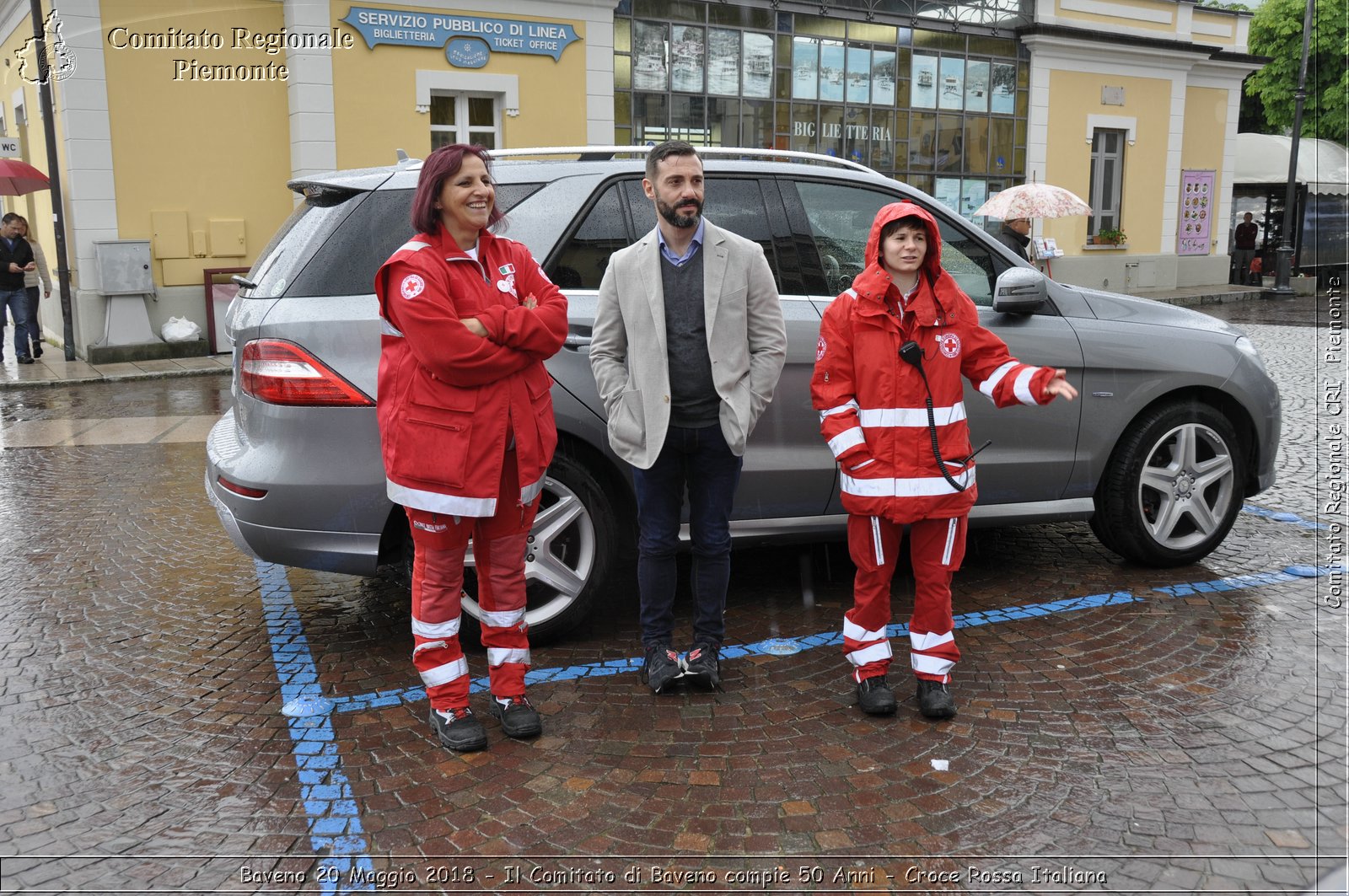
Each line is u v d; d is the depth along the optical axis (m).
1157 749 3.23
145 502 6.51
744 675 3.85
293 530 3.80
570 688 3.76
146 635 4.31
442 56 14.19
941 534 3.46
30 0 13.59
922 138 19.30
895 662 3.98
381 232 3.86
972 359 3.50
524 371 3.32
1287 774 3.07
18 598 4.76
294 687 3.79
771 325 3.60
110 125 12.70
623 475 4.14
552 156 4.29
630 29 15.89
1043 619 4.33
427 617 3.31
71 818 2.91
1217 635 4.12
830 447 3.48
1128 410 4.66
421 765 3.21
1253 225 23.97
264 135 13.65
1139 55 21.17
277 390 3.74
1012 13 19.75
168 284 13.31
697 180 3.41
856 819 2.87
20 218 12.66
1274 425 4.99
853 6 17.95
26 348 12.80
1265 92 29.78
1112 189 21.92
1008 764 3.16
